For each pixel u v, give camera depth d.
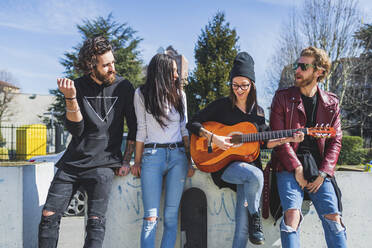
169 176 2.17
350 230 2.40
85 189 2.09
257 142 2.14
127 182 2.38
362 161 12.52
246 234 2.11
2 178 2.24
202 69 14.95
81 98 2.07
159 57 2.17
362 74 17.39
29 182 2.44
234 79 2.17
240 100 2.24
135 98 2.21
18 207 2.25
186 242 2.37
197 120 2.28
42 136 12.66
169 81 2.15
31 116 42.72
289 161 2.04
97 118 2.09
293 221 1.95
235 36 16.38
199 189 2.39
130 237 2.39
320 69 2.12
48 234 1.91
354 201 2.40
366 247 2.40
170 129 2.18
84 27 23.98
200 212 2.38
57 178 1.99
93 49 2.02
